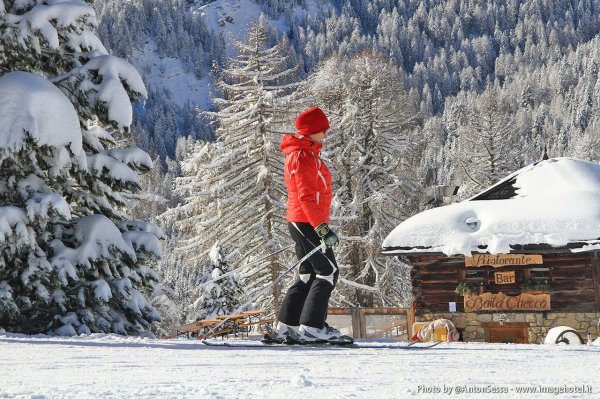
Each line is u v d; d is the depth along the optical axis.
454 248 17.14
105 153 11.68
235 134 25.97
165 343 5.79
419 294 18.20
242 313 14.98
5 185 10.37
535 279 17.44
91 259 10.55
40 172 10.34
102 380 2.61
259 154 25.59
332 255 5.10
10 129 9.73
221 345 5.25
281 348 4.89
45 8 10.75
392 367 3.20
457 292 17.69
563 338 13.80
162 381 2.53
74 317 10.50
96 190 11.49
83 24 11.26
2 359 3.92
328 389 2.23
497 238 16.88
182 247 26.45
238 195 24.89
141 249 11.46
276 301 24.33
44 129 9.97
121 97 10.96
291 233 5.18
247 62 26.78
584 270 16.98
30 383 2.52
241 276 25.20
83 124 11.77
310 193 4.96
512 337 17.55
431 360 3.65
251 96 26.08
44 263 10.20
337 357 3.85
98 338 6.75
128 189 11.54
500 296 17.45
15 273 10.18
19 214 10.03
